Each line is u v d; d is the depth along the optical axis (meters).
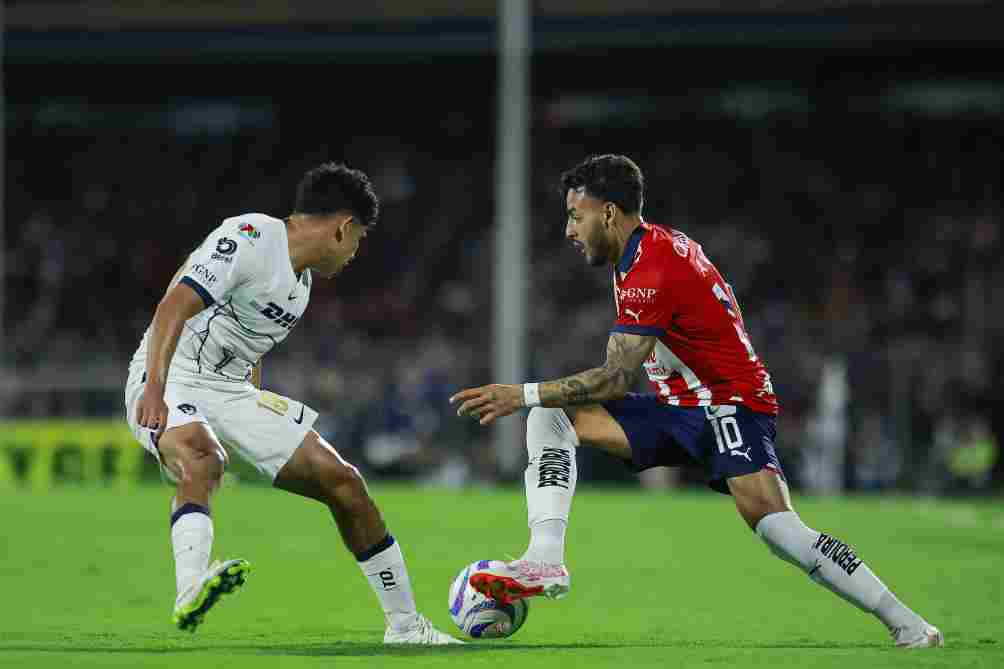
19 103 149.62
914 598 29.45
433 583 32.09
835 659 19.20
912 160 141.88
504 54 90.19
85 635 22.64
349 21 127.69
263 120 150.62
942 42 124.38
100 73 143.38
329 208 20.73
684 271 21.33
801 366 103.88
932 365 105.19
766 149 143.88
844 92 144.38
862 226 135.75
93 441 81.56
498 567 21.23
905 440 90.88
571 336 116.56
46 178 146.88
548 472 21.53
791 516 21.31
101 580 31.77
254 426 21.02
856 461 88.50
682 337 21.55
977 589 31.42
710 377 21.62
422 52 127.88
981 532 50.28
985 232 133.62
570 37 124.31
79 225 141.38
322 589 30.36
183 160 148.62
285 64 139.88
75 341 124.06
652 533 47.56
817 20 122.50
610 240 21.72
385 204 140.88
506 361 88.12
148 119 150.75
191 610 17.98
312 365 107.00
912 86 143.75
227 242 20.05
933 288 126.00
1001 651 20.47
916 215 136.75
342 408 95.00
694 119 146.00
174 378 20.91
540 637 22.89
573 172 21.91
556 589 21.09
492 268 131.00
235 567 17.84
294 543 42.12
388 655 19.52
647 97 146.38
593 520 53.59
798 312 123.69
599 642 22.16
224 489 70.69
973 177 140.25
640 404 22.17
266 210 144.62
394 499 64.69
